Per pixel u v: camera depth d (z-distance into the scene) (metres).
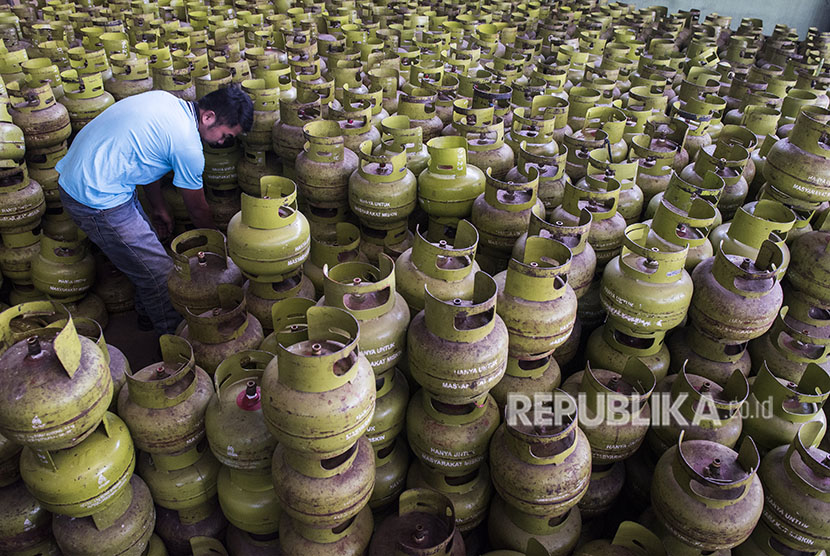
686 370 2.71
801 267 2.69
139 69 3.95
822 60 5.42
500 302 2.20
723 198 3.20
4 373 1.69
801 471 2.11
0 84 3.23
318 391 1.74
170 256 3.02
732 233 2.65
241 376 2.19
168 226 3.45
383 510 2.62
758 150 3.79
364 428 1.85
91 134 2.66
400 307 2.18
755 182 3.67
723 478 2.06
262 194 2.77
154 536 2.40
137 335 3.46
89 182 2.61
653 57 5.56
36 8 6.72
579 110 3.97
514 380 2.46
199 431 2.11
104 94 3.62
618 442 2.25
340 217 3.27
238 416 2.06
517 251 2.56
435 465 2.32
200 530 2.40
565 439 2.14
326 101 3.64
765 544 2.27
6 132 2.95
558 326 2.18
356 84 4.09
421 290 2.28
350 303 2.10
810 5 9.84
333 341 1.86
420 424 2.31
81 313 3.30
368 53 4.84
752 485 2.08
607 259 2.82
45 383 1.67
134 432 2.04
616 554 2.22
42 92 3.16
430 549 2.09
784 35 7.00
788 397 2.30
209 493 2.29
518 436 2.05
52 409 1.66
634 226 2.54
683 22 7.38
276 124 3.40
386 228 3.08
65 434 1.72
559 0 8.42
